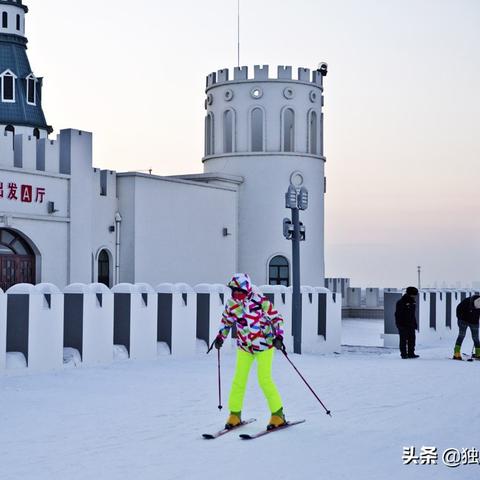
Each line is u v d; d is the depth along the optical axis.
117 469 6.87
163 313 17.91
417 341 26.81
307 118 39.22
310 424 9.08
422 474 6.79
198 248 33.03
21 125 43.88
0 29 44.16
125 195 29.36
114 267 29.06
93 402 10.73
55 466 6.97
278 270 38.09
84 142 26.16
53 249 24.98
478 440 8.23
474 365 16.53
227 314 8.85
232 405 8.82
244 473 6.74
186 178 35.97
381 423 9.19
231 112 38.97
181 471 6.80
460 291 30.97
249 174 38.12
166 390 12.01
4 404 10.55
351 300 49.81
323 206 39.81
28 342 14.30
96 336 15.94
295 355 19.28
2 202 23.12
